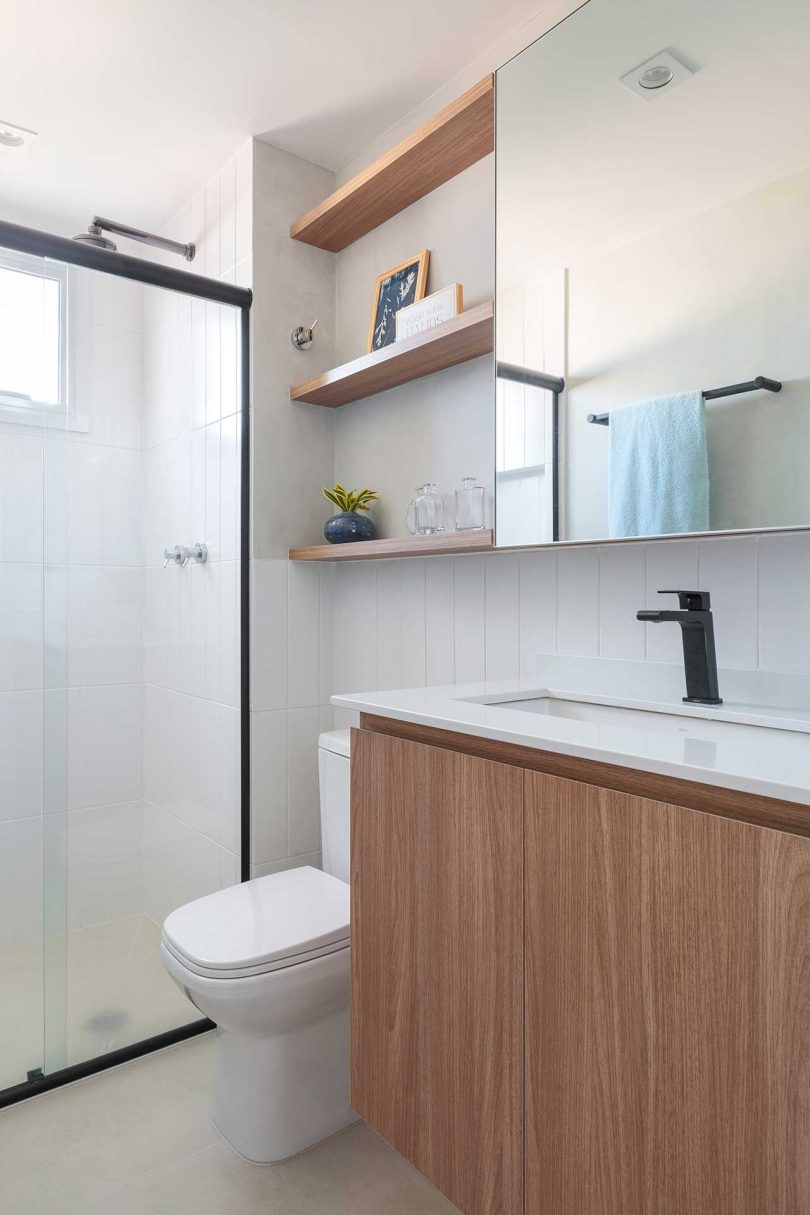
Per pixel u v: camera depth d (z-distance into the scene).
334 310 2.39
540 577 1.75
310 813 2.31
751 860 0.77
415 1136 1.21
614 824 0.90
